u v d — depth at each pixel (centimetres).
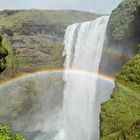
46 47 8381
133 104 2742
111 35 5441
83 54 6512
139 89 2783
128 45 4981
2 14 9150
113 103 2833
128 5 4956
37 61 8244
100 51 5859
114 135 1902
